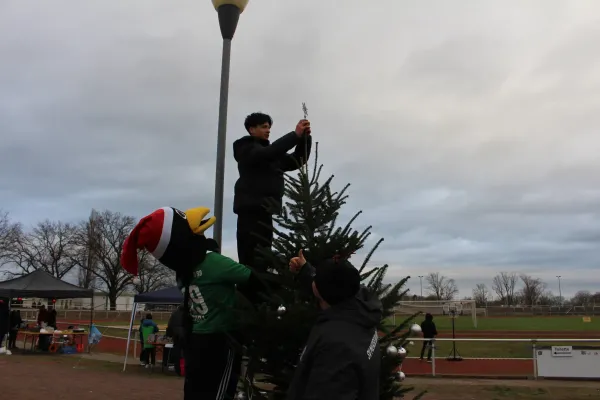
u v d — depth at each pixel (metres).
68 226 77.94
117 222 80.56
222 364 3.81
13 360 17.83
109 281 73.62
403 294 3.90
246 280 3.82
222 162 5.82
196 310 3.84
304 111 4.05
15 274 74.88
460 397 12.36
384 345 3.81
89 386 12.53
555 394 12.86
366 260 3.95
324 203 3.94
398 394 3.79
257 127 4.43
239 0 6.09
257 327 3.50
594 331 41.78
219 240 5.52
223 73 6.08
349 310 2.68
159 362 18.11
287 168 4.51
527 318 65.88
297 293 3.53
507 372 16.56
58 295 21.09
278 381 3.63
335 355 2.49
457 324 51.75
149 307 38.75
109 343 25.17
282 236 3.82
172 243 3.78
